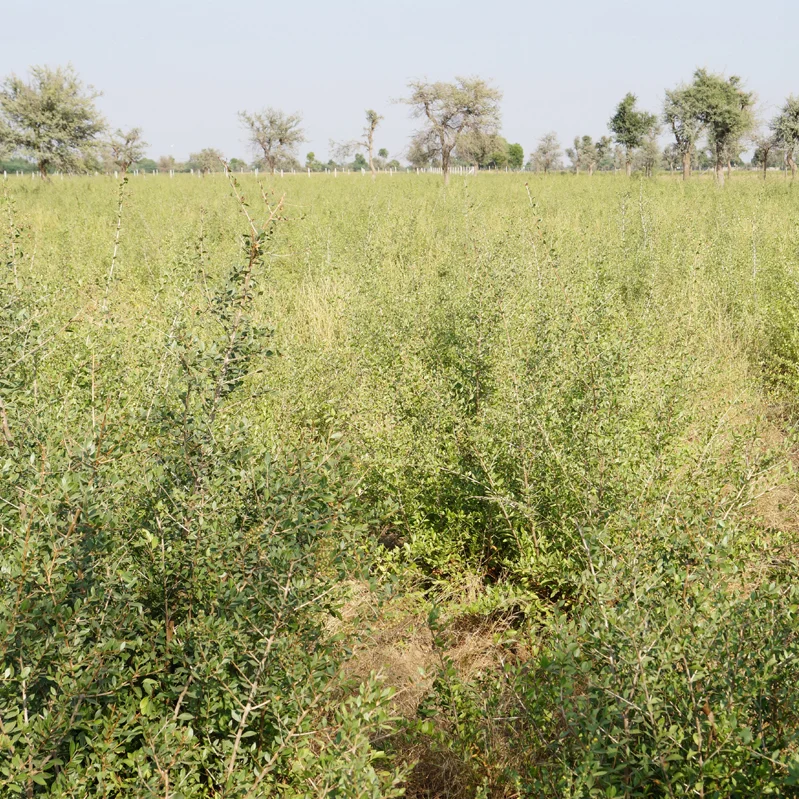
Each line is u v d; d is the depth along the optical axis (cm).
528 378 468
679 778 226
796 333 706
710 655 244
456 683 286
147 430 315
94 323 499
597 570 292
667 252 1059
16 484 272
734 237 1135
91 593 239
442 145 3556
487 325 536
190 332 308
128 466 309
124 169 510
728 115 3641
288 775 251
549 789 242
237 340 289
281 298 843
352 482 289
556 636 285
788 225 1327
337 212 1606
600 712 244
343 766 221
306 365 561
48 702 225
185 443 283
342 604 285
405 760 282
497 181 3045
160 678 255
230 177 293
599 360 456
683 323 655
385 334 614
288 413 481
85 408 379
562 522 389
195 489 281
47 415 336
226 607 264
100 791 219
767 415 609
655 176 3684
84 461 275
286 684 258
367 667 330
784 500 475
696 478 404
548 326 510
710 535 308
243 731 262
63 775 214
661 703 233
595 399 431
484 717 279
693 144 3869
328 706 265
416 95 3500
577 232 1178
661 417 439
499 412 444
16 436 314
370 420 480
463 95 3447
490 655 346
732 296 860
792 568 325
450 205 1730
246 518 283
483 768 269
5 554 253
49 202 2038
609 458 399
